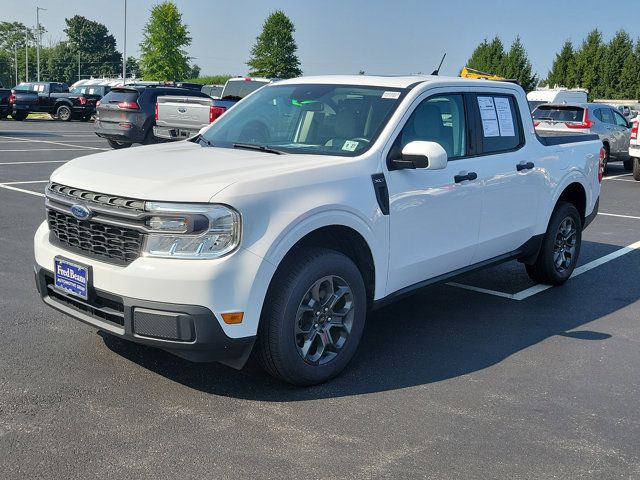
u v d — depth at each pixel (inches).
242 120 204.8
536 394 165.3
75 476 123.2
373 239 170.7
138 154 177.2
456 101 205.2
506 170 217.3
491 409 156.3
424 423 148.2
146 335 144.9
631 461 135.6
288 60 3147.1
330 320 165.3
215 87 1034.1
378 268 174.9
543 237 245.6
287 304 152.8
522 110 233.1
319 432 142.5
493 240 216.7
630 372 181.2
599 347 199.3
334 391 162.6
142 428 141.4
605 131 681.6
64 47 5610.2
